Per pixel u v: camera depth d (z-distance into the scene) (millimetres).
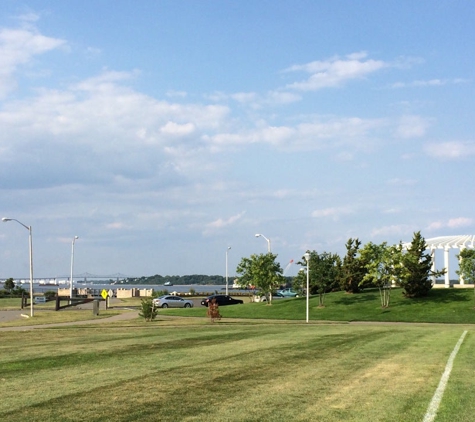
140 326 32531
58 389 10891
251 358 15523
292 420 8383
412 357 15758
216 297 61750
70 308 58906
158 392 10516
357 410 9016
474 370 13250
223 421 8320
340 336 23078
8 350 18297
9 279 104688
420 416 8633
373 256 47219
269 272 52438
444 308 44312
